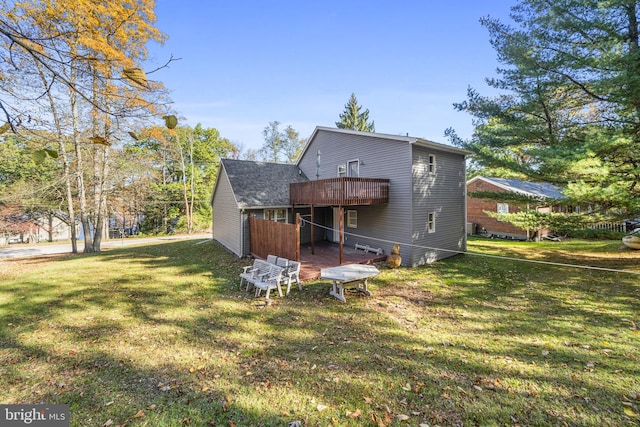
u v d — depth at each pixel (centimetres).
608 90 883
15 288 884
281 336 564
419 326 604
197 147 3162
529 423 330
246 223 1344
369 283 926
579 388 390
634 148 902
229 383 414
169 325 615
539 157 963
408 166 1164
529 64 1037
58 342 540
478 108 1230
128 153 1945
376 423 335
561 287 842
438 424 332
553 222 1044
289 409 361
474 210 2180
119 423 338
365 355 488
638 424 326
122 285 904
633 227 1658
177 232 2978
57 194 1847
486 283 909
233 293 828
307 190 1284
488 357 475
